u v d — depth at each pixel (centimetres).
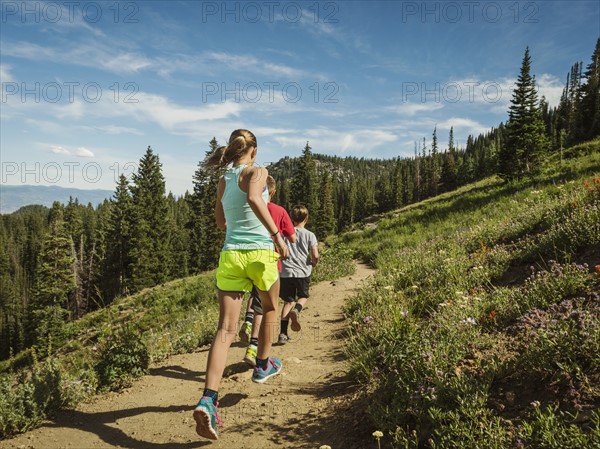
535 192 1290
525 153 3247
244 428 310
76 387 396
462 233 1054
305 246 572
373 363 377
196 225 6525
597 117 5969
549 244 571
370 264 1563
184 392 411
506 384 278
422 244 1214
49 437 318
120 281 5806
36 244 12444
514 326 366
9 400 342
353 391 353
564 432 208
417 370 310
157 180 6222
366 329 494
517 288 479
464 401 254
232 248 298
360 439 274
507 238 795
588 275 409
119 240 6159
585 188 816
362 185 14150
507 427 237
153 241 6031
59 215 4753
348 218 13750
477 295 496
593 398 236
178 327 842
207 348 603
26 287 10656
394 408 280
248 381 414
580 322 283
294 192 7812
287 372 438
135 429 326
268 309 334
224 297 296
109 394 421
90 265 6475
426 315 541
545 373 270
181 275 7725
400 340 378
